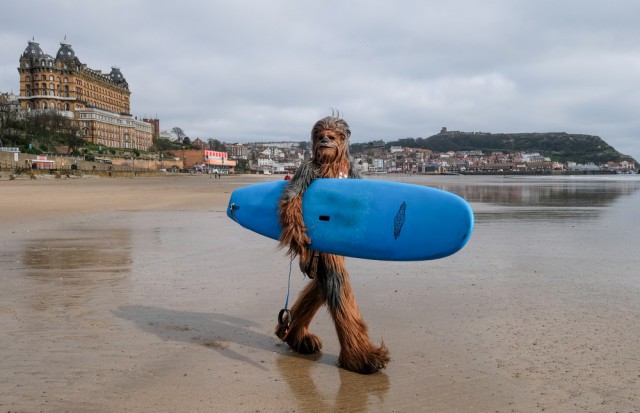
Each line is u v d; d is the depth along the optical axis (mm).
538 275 8406
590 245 11773
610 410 3699
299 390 4043
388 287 7574
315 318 6059
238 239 12898
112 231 14516
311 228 4398
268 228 4742
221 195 36719
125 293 7176
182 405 3758
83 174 108188
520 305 6527
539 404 3791
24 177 88188
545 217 19125
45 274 8461
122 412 3641
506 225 16250
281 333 4934
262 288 7539
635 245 11766
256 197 4836
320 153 4539
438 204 4160
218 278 8234
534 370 4422
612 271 8727
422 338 5277
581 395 3936
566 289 7402
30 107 161125
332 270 4461
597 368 4461
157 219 18234
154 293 7188
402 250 4199
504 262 9609
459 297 6957
